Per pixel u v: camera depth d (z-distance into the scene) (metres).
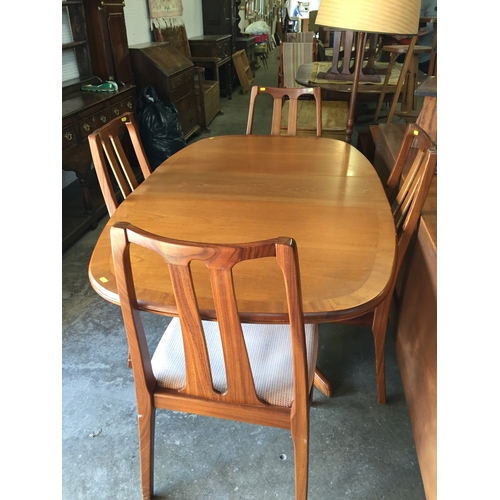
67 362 1.69
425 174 1.12
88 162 2.51
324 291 0.91
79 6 2.83
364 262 1.02
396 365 1.65
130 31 3.88
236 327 0.82
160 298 0.91
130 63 3.34
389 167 1.95
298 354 0.83
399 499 1.21
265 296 0.90
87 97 2.68
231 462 1.32
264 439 1.39
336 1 1.69
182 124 3.96
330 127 3.12
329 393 1.51
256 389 0.99
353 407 1.48
